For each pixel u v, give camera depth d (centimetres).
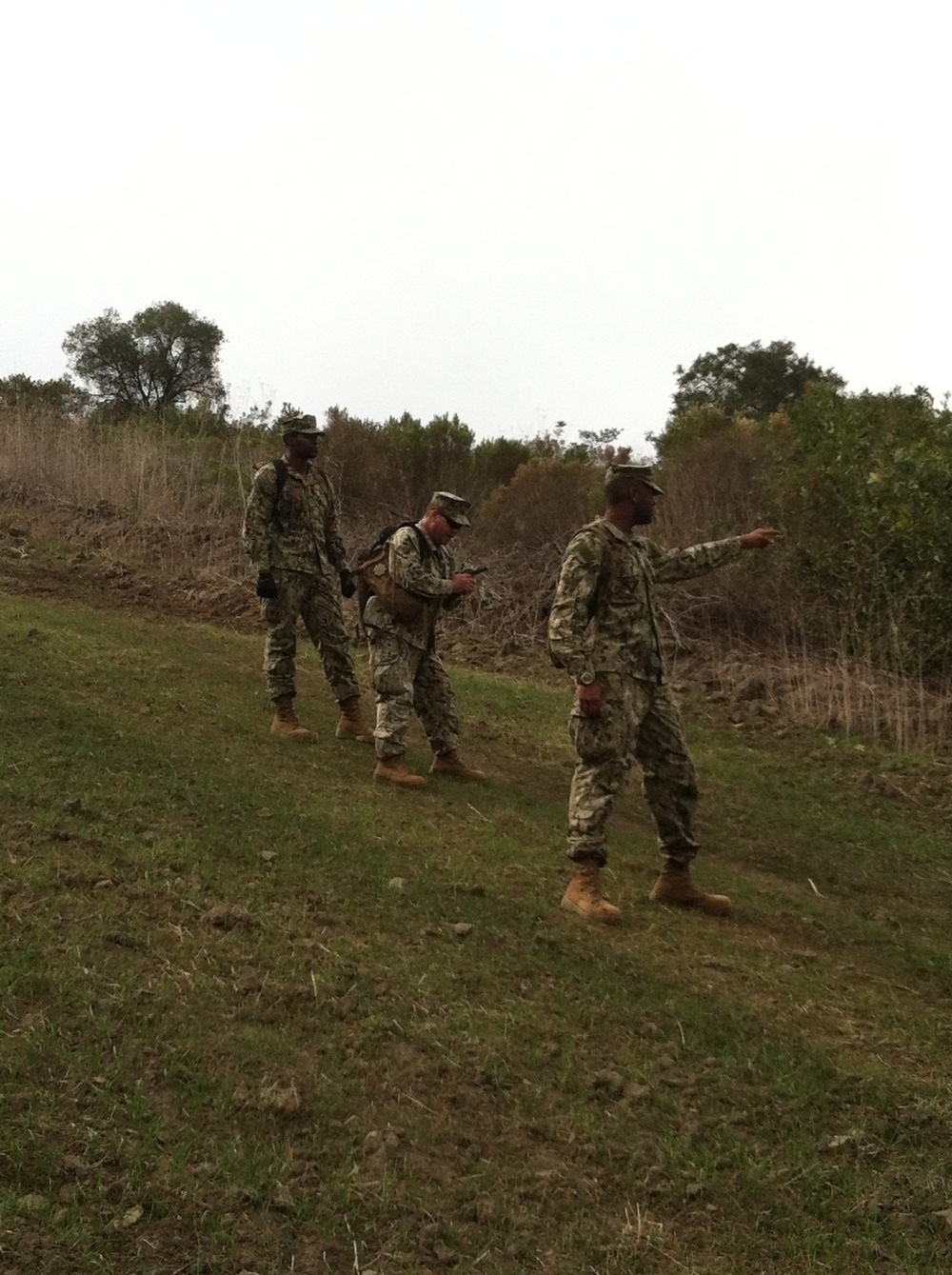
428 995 420
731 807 766
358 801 630
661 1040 422
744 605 1148
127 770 596
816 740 919
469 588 696
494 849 591
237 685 858
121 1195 297
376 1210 313
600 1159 354
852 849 712
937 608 1015
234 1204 303
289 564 737
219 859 504
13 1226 280
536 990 441
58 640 867
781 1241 331
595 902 524
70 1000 368
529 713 931
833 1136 378
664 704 548
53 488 1461
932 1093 409
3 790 531
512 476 1606
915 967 539
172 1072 346
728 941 528
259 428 1834
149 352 3052
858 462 1121
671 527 1275
